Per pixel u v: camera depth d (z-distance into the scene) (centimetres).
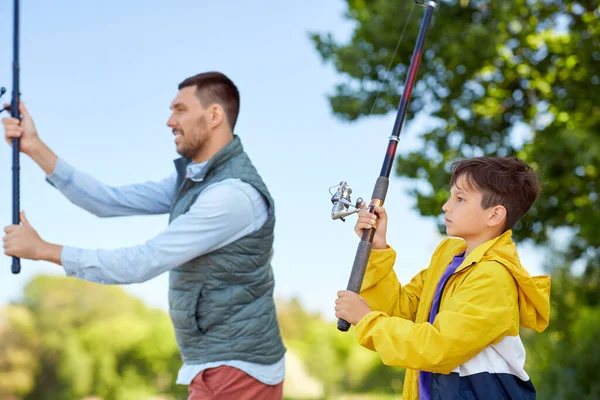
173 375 1630
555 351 842
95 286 1677
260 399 295
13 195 285
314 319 2017
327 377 1783
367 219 239
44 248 275
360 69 713
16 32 298
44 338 1591
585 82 739
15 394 1545
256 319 294
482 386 218
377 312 223
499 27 688
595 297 834
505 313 215
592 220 684
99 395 1593
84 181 320
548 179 696
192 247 281
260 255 294
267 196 293
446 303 221
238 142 302
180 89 307
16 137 296
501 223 231
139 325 1659
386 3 691
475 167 233
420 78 716
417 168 727
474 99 728
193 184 300
